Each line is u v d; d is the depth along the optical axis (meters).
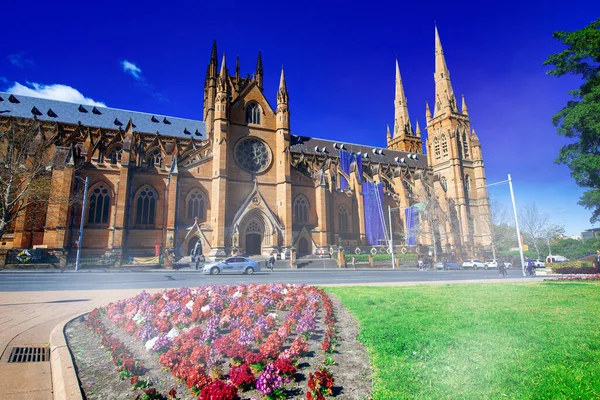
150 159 69.94
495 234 96.06
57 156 53.09
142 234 55.09
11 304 16.59
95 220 54.34
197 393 6.63
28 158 52.97
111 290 22.22
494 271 58.75
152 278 33.41
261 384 6.44
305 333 10.84
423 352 8.52
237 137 64.56
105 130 69.19
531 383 6.56
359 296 18.06
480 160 101.81
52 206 50.12
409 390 6.40
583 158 39.78
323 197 68.50
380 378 7.09
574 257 82.00
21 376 7.63
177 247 55.09
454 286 23.88
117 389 6.95
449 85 107.38
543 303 15.46
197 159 66.38
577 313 12.95
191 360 8.08
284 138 66.50
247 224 59.97
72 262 49.03
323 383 6.59
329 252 66.69
